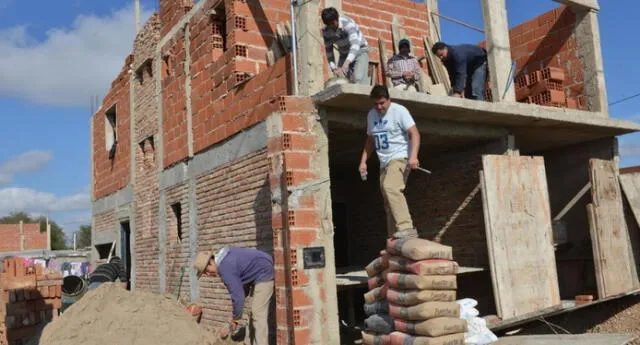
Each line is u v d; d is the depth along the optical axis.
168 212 11.23
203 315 9.61
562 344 6.17
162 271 11.33
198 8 10.08
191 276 10.09
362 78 7.37
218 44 9.64
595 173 9.36
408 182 10.38
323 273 6.72
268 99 7.99
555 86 9.75
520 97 10.01
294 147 6.78
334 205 11.99
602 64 9.66
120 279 10.45
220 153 9.30
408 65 8.67
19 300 7.44
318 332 6.56
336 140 8.58
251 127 8.41
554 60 10.23
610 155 10.03
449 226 9.56
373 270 6.39
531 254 8.37
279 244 6.79
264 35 9.04
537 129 9.26
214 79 9.48
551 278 8.50
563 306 8.51
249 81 8.48
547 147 10.66
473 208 9.16
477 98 8.78
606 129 9.46
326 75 8.83
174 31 11.11
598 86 9.49
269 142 7.03
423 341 5.50
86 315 7.52
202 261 6.82
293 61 7.22
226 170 9.09
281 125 6.80
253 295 6.95
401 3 10.83
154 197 11.99
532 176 8.66
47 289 7.72
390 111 6.23
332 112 7.20
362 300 10.53
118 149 14.46
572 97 9.91
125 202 13.72
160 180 11.59
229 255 6.82
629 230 9.76
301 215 6.68
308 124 6.94
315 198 6.82
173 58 11.12
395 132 6.25
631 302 9.63
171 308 8.31
